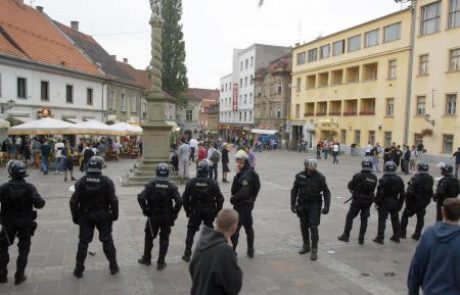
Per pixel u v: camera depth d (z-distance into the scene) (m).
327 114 45.41
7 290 5.79
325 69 45.81
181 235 8.85
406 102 33.72
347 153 41.78
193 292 3.41
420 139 32.66
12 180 5.98
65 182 16.75
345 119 42.41
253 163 15.98
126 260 7.16
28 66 27.59
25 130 21.45
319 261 7.32
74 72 32.41
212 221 7.04
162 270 6.70
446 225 3.64
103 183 6.27
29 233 6.08
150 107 16.48
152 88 16.59
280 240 8.63
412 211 8.85
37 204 6.06
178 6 46.88
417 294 3.76
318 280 6.42
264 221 10.38
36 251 7.55
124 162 27.02
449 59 29.77
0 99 25.42
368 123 38.88
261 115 62.78
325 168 26.03
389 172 8.41
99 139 30.16
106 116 37.97
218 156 17.05
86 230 6.29
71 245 7.95
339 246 8.30
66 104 32.12
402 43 34.25
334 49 44.19
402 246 8.38
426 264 3.63
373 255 7.74
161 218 6.68
